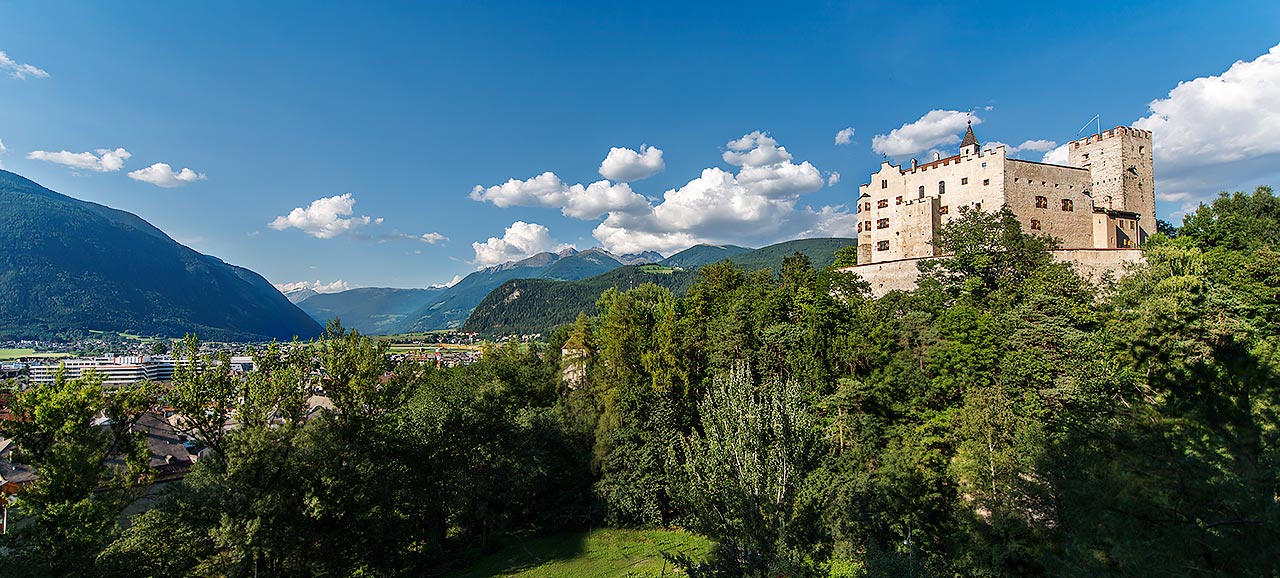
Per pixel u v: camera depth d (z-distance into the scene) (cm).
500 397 6481
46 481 3859
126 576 4012
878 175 9681
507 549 6225
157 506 4084
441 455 5928
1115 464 1978
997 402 4441
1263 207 7619
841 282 8050
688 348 7112
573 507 6719
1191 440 1886
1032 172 8550
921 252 8519
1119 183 9331
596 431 7031
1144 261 6919
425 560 5681
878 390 5366
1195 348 3650
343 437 4984
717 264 9338
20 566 3272
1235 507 1616
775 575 2627
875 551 3077
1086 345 4897
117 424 4428
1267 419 1795
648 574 4975
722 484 3053
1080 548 1991
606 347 7769
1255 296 5112
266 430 4341
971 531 4006
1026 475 3531
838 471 4434
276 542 4259
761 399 3378
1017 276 6969
